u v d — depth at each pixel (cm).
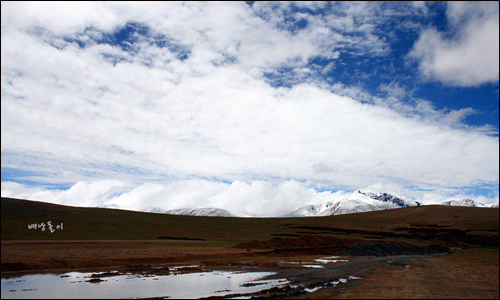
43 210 13250
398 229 14538
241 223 15875
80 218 12488
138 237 9138
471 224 13825
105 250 5044
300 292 2328
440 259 5147
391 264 4284
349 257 5706
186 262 4303
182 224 13738
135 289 2470
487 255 5888
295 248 6638
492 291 2341
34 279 2802
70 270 3306
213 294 2327
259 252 5791
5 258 3656
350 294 2244
